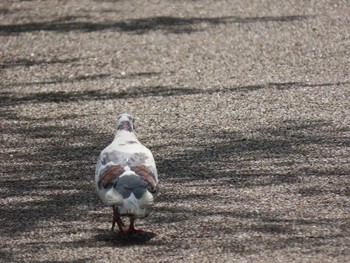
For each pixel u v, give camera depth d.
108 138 14.71
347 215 10.58
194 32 22.55
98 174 9.58
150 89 17.91
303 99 16.39
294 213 10.73
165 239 10.07
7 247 10.08
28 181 12.62
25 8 26.61
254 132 14.54
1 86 18.84
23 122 15.98
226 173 12.51
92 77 19.17
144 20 24.16
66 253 9.80
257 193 11.58
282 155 13.24
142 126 15.26
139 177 9.27
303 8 24.45
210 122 15.27
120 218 10.25
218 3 25.70
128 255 9.62
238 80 18.19
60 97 17.69
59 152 14.05
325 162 12.78
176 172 12.65
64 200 11.70
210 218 10.70
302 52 20.16
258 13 24.17
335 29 22.05
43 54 21.42
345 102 16.03
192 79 18.50
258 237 9.96
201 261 9.33
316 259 9.21
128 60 20.34
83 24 24.17
